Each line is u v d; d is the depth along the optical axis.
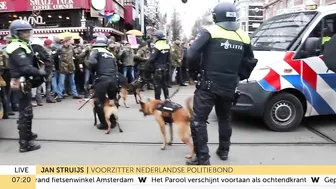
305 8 6.36
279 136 5.58
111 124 6.25
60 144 5.34
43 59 6.12
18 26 4.76
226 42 3.96
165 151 4.96
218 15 4.07
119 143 5.36
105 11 19.55
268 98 5.55
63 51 9.12
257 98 5.55
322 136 5.59
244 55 4.24
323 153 4.80
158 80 7.67
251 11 36.41
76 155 4.82
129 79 11.48
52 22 19.08
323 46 5.62
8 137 5.75
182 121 4.56
